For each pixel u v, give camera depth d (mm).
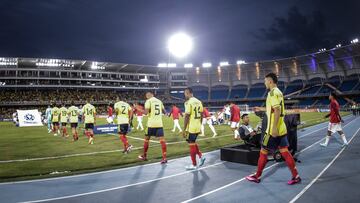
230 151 8047
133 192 5445
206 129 19562
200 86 76688
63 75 59562
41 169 7559
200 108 7418
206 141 12922
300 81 69312
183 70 74062
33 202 5012
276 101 5457
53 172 7160
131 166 7754
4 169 7586
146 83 70688
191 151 7305
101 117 47750
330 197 4844
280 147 5711
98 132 17859
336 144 10883
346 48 56375
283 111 5609
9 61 53969
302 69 67500
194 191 5414
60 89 59469
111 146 11977
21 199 5176
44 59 55656
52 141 14227
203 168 7344
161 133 8250
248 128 8992
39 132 20469
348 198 4773
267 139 5582
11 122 39969
